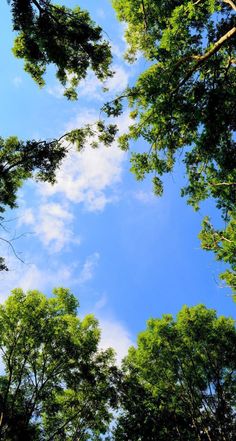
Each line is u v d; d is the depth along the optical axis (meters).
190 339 23.17
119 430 22.64
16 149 12.02
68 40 12.34
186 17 13.31
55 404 21.50
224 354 22.78
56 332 20.78
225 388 22.62
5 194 13.22
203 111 13.12
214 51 12.23
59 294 22.67
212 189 14.98
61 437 21.34
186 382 23.14
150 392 23.47
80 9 12.44
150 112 14.26
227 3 13.62
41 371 20.86
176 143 14.97
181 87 13.59
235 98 12.60
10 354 19.59
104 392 22.30
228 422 20.91
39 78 14.27
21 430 17.72
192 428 22.05
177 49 13.77
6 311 20.66
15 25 11.38
